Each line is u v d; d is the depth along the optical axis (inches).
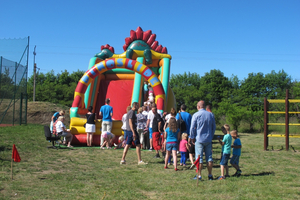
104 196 178.9
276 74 1811.0
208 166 224.8
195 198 176.4
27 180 213.6
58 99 1721.2
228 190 193.3
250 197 177.3
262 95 1777.8
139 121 394.3
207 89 1830.7
